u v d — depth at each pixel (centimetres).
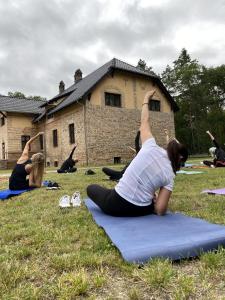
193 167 1152
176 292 171
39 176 665
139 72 2208
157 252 215
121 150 2128
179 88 3722
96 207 404
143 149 326
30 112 2648
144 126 347
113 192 332
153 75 2297
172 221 297
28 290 179
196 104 3684
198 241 228
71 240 275
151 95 367
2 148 2752
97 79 2016
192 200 437
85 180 811
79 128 2042
